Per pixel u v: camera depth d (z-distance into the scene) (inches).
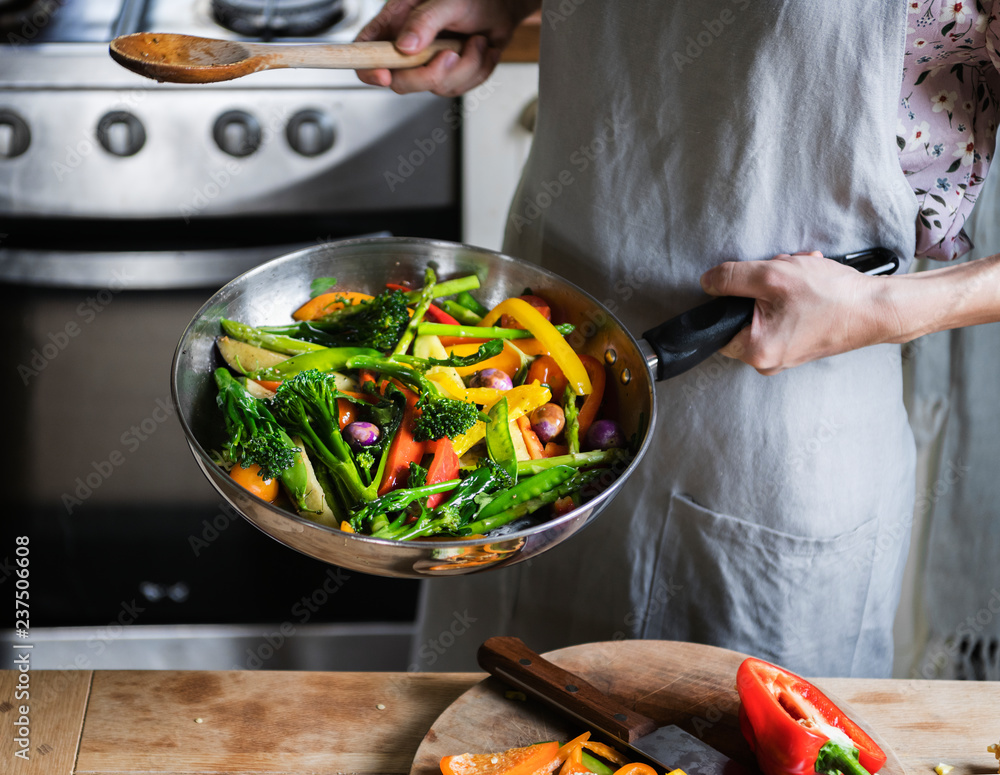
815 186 37.1
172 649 73.7
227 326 34.8
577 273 43.0
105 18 61.5
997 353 54.4
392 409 32.5
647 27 36.5
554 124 41.6
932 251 40.5
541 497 31.4
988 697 33.6
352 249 37.9
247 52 34.1
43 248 64.6
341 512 30.5
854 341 35.9
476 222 70.1
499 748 30.0
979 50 35.3
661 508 44.9
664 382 42.0
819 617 46.2
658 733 29.7
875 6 32.8
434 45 43.3
